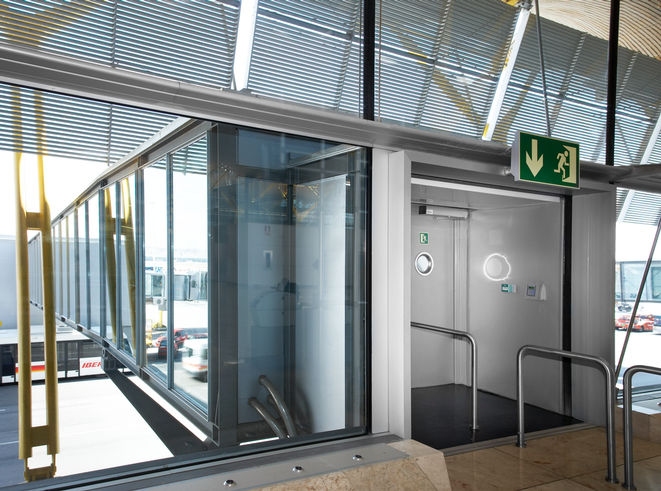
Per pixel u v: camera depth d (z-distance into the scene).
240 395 3.41
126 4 3.32
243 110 3.21
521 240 5.81
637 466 4.13
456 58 4.77
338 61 4.10
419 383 6.39
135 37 3.36
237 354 3.41
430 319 6.41
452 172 4.30
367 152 3.84
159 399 3.12
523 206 5.79
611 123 5.66
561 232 5.39
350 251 3.78
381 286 3.84
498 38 5.00
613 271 5.01
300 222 3.62
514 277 5.89
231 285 3.40
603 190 5.02
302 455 3.31
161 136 3.15
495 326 6.13
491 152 4.27
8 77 2.57
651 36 5.91
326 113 3.47
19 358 2.75
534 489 3.64
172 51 3.48
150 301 3.14
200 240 3.30
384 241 3.86
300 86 3.95
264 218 3.51
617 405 5.03
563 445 4.52
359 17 4.19
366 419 3.79
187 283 3.27
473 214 6.42
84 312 2.93
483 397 6.00
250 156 3.44
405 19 4.48
